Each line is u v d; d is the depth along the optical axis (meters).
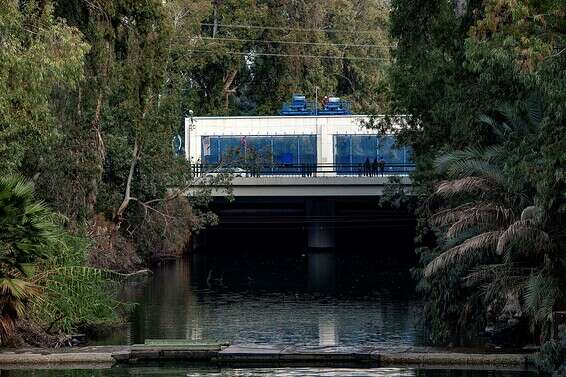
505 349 35.62
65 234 43.12
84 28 49.62
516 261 35.72
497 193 36.41
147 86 53.16
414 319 46.06
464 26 43.19
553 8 30.50
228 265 77.94
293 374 32.66
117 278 63.75
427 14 50.50
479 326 37.53
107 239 65.06
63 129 50.94
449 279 37.44
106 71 50.31
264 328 43.38
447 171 38.53
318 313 48.88
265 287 61.75
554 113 31.20
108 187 66.56
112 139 63.28
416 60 51.41
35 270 37.97
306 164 82.38
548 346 31.45
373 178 79.62
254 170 80.19
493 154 36.38
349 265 77.19
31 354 34.75
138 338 40.12
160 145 67.94
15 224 35.88
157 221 71.19
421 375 32.28
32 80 36.38
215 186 73.25
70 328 39.22
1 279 35.78
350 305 52.16
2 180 36.34
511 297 34.84
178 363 34.97
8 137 39.28
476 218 35.72
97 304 42.00
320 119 82.81
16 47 36.25
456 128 41.94
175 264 78.94
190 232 82.00
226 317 47.25
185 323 45.00
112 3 49.75
